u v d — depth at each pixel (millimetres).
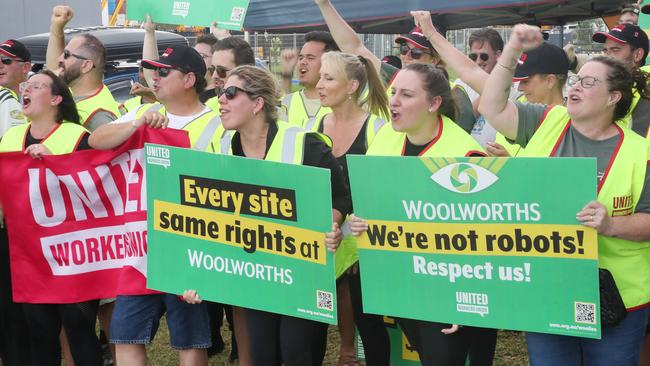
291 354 3910
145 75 6129
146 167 4137
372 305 3711
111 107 5406
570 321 3342
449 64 4391
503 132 3670
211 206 3979
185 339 4348
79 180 4449
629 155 3381
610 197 3369
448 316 3564
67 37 11023
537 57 4812
